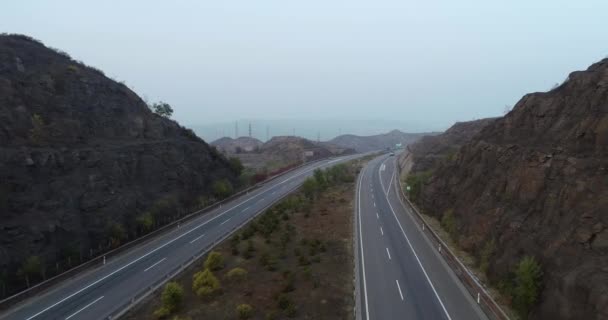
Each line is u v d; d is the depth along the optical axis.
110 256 35.25
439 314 22.45
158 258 35.34
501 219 28.27
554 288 19.09
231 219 49.16
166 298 24.75
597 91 25.41
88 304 26.38
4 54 44.12
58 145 40.00
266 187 72.94
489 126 41.62
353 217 47.50
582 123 24.81
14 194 32.75
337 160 115.25
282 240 37.81
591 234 18.97
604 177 20.80
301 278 29.03
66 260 32.31
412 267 30.33
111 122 49.78
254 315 23.78
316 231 41.88
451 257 31.31
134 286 29.28
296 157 114.44
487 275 26.41
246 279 29.56
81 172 39.34
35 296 27.50
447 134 77.31
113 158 43.72
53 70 48.03
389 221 45.41
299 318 22.95
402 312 22.80
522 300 20.66
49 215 33.53
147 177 47.50
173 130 61.66
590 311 16.22
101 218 37.75
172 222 45.44
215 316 23.91
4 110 38.09
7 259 28.64
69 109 45.19
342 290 26.56
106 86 53.31
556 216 22.41
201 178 57.12
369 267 30.44
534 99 33.78
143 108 58.59
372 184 72.31
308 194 58.47
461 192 38.97
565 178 23.52
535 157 27.36
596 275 16.88
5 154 34.00
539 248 22.25
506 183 30.27
